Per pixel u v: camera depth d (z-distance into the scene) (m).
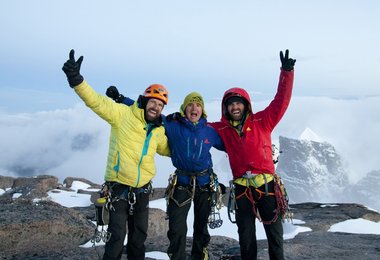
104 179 2.70
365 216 8.52
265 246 4.46
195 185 2.84
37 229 3.87
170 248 2.81
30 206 4.55
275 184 2.80
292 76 2.79
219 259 3.52
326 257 3.86
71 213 4.52
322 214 8.55
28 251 3.76
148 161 2.69
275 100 2.85
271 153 2.88
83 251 3.73
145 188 2.71
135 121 2.65
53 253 3.70
